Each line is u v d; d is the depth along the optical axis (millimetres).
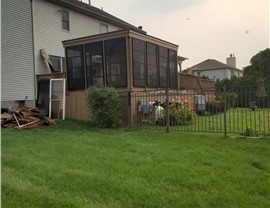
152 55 12109
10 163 4668
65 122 10695
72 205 3031
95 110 9523
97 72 11539
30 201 3143
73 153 5438
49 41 15273
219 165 4488
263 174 4027
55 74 12820
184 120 9492
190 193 3316
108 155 5262
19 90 13836
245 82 28078
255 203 3023
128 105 9750
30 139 7004
